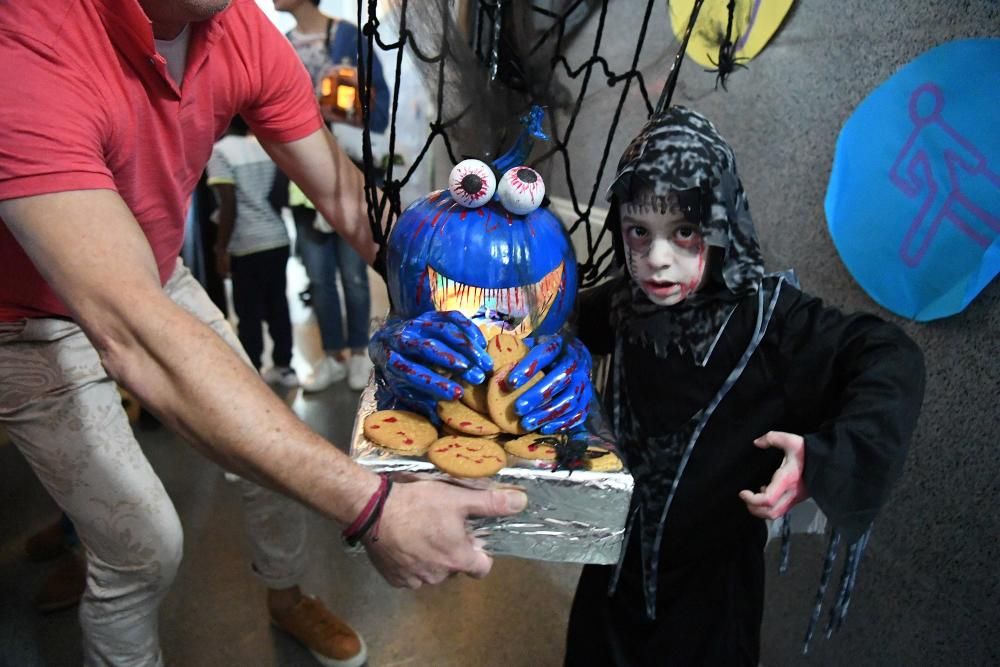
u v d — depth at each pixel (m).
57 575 1.43
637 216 0.74
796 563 1.18
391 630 1.40
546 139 0.79
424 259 0.75
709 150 0.72
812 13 1.06
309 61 1.82
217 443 0.60
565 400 0.73
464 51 0.80
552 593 1.50
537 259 0.75
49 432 0.90
